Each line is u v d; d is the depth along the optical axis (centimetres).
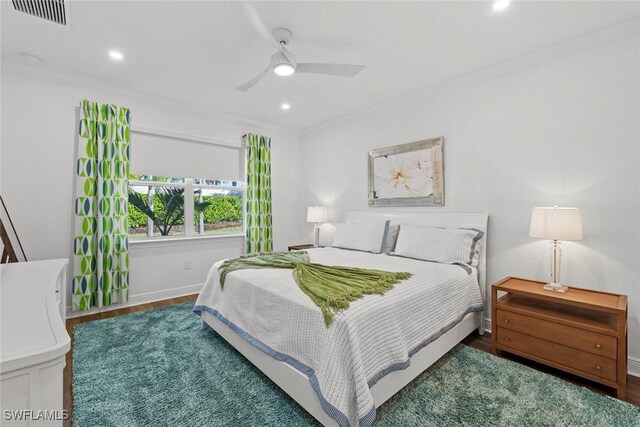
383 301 169
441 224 311
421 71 285
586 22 208
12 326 91
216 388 184
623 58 210
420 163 335
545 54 244
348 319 148
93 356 221
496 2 189
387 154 371
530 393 178
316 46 241
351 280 203
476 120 291
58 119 296
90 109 307
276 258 279
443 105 316
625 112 210
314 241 486
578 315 201
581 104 229
